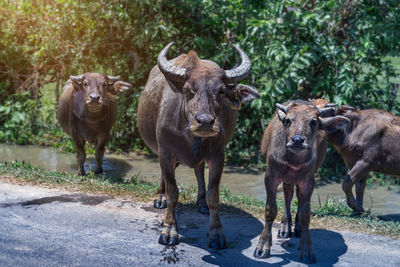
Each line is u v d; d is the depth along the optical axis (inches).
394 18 376.8
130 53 446.3
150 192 250.1
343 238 198.1
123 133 449.4
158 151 203.0
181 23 450.3
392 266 169.8
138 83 456.4
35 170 283.0
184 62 176.7
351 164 266.4
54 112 480.4
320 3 391.9
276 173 174.4
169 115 182.4
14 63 489.7
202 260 168.1
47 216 199.3
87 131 311.1
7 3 463.2
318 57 372.8
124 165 376.8
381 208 291.3
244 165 400.2
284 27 381.1
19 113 459.8
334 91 386.6
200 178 232.1
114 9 424.2
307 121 161.5
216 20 423.2
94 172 330.3
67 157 395.9
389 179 365.7
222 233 183.8
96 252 167.6
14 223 188.1
